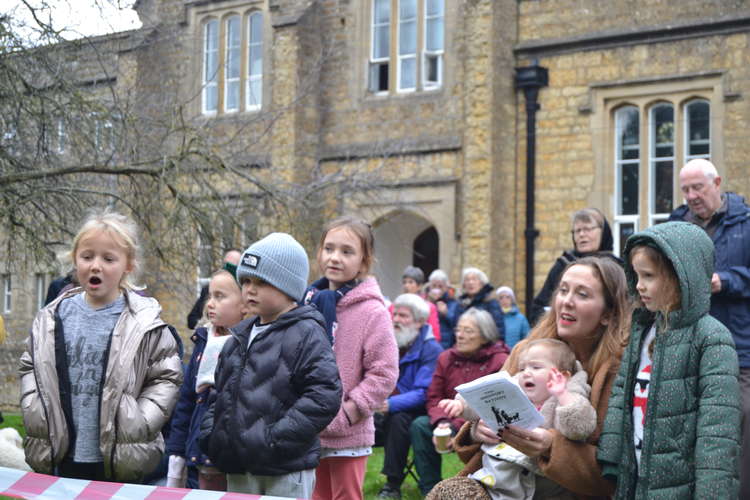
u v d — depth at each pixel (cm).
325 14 2025
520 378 473
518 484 464
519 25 1819
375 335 571
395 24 1967
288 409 474
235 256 944
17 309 2233
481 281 1290
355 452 561
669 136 1708
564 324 476
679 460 414
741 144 1622
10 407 1827
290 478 475
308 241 1567
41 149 1267
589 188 1742
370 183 1666
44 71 1267
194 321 987
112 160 1357
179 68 2027
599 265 478
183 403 612
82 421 516
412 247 2114
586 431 442
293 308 502
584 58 1753
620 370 446
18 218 1227
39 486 480
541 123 1786
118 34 1481
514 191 1805
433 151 1880
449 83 1888
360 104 1975
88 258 524
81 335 522
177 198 1273
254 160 1983
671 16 1683
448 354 843
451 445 500
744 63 1623
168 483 608
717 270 658
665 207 1708
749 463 572
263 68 2072
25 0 1208
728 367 414
